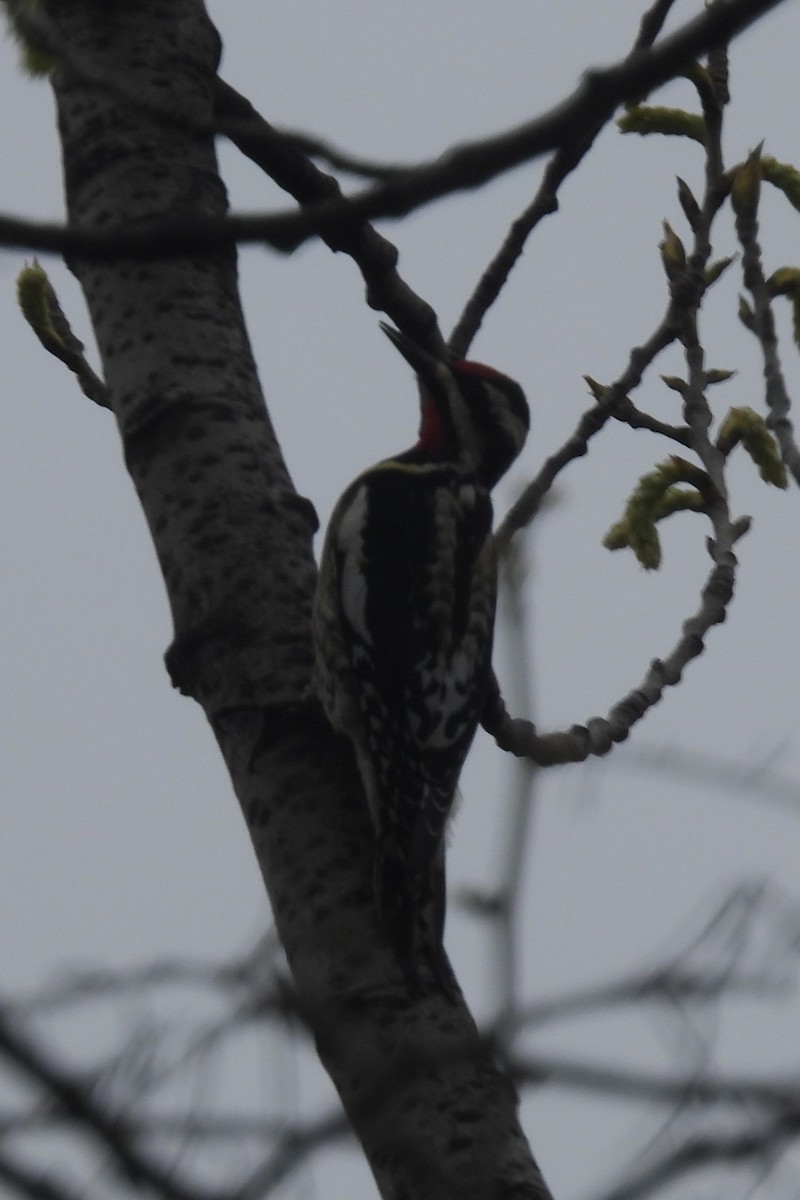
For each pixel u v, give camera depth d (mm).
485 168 4809
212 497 8797
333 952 7770
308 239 4977
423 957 7703
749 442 9648
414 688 9680
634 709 8766
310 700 8461
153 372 9031
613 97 4738
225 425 8938
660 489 9414
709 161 9477
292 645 8547
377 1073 4375
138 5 9680
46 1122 3740
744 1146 3906
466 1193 4758
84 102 9586
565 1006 4148
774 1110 3943
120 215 9273
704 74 9383
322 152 5879
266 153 8789
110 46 9586
